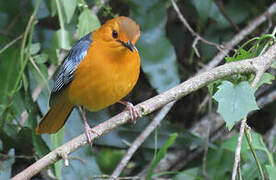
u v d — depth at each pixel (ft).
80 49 30.63
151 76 37.47
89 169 36.17
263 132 45.47
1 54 36.40
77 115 37.27
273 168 27.84
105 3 38.73
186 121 44.29
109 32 30.09
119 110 43.52
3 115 35.04
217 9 41.63
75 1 32.22
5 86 35.88
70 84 31.24
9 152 36.27
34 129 34.88
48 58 34.35
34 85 36.27
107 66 29.76
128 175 43.86
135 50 30.63
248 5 42.50
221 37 42.16
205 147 39.99
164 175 41.75
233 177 24.91
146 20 38.52
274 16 41.39
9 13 38.22
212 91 29.63
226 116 25.23
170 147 41.96
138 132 40.09
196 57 43.09
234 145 36.09
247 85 25.80
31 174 26.00
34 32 38.58
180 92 27.58
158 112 38.73
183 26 43.34
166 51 37.99
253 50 30.50
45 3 38.73
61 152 26.50
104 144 39.63
